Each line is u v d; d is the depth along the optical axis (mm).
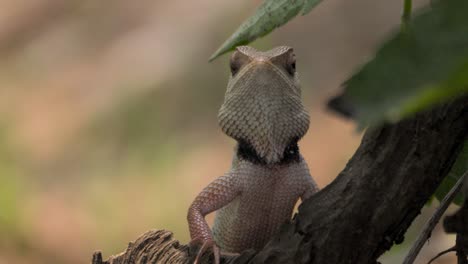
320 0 2609
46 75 17406
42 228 13102
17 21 19625
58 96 16594
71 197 13820
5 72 17797
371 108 1128
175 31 17172
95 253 4188
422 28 1141
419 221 7773
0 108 16297
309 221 3375
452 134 2975
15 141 15227
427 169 3057
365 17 16078
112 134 15219
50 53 18125
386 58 1135
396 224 3234
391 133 3078
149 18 18078
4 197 13398
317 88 14805
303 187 4766
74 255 12555
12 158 14781
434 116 2959
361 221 3240
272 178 4664
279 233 3523
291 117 4672
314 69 15203
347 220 3258
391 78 1126
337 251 3326
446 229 3535
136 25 18078
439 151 3016
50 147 15055
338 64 15195
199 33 16766
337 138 13516
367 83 1136
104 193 13781
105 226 13008
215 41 16359
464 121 2949
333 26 16047
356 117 1154
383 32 15609
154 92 15758
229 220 4957
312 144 13539
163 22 17656
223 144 14383
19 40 19016
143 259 4117
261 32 2791
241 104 4648
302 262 3385
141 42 17344
